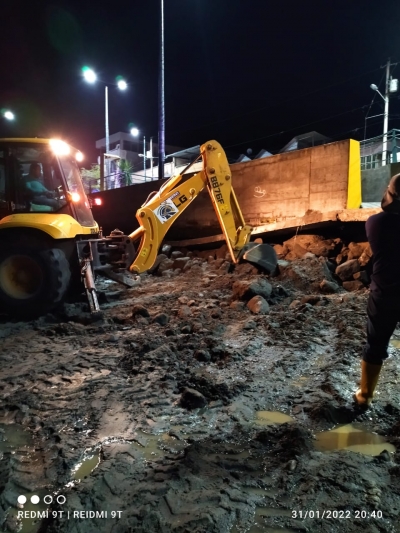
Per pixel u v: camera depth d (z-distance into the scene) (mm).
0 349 4668
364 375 3104
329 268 6914
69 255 6375
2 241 5758
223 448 2771
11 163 6121
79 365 4141
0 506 2297
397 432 2896
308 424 3062
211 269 8367
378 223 2945
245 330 4969
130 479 2465
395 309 2889
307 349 4363
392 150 10883
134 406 3346
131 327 5281
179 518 2143
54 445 2857
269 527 2096
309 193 8188
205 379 3631
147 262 5875
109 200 13320
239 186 9430
